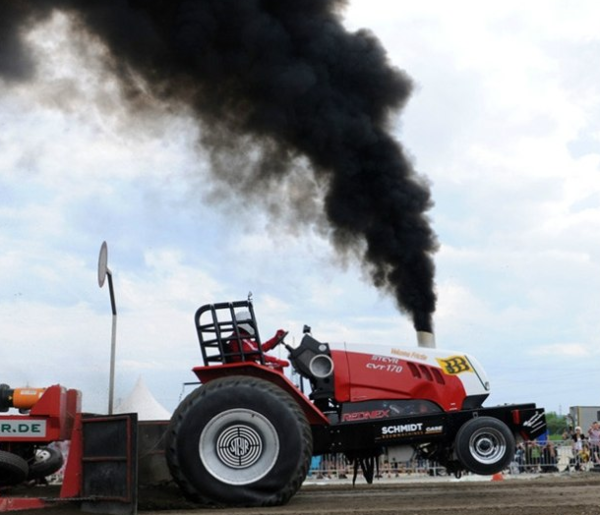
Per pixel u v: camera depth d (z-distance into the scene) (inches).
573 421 769.6
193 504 339.3
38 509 310.5
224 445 330.6
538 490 392.5
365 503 344.8
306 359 378.3
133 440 297.3
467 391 384.5
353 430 366.3
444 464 391.5
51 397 346.0
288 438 328.8
